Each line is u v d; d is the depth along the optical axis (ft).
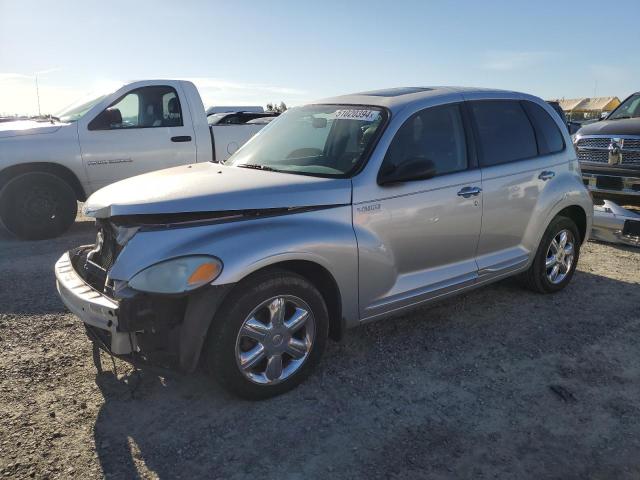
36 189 23.65
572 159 17.47
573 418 10.62
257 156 14.34
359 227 11.93
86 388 11.53
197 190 10.83
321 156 13.19
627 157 24.14
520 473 9.05
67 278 11.41
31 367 12.32
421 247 13.17
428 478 8.93
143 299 9.71
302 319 11.20
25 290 17.19
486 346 13.69
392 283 12.74
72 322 14.76
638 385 11.88
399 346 13.64
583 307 16.35
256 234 10.54
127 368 12.35
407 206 12.69
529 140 16.20
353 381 11.93
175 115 26.53
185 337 10.01
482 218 14.43
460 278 14.20
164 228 10.14
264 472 9.03
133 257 9.89
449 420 10.52
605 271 19.97
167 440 9.84
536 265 16.66
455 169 13.96
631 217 21.97
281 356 11.14
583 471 9.11
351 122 13.53
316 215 11.42
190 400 11.12
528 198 15.71
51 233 24.32
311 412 10.73
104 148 24.75
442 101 14.16
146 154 25.67
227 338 10.27
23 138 23.35
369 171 12.19
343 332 12.25
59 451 9.48
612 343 13.91
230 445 9.71
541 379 12.10
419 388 11.68
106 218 10.84
